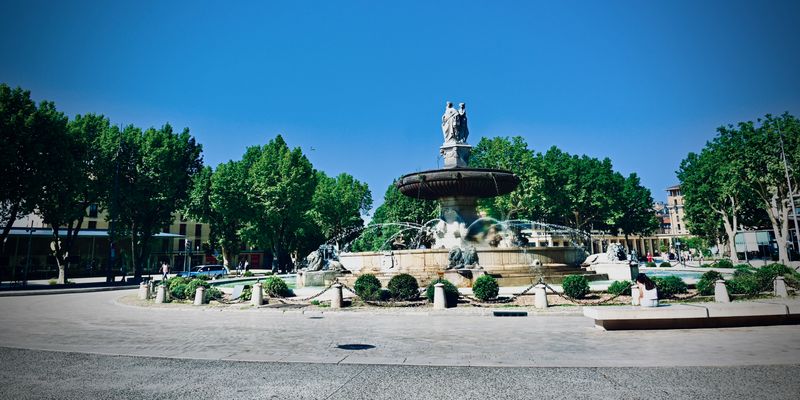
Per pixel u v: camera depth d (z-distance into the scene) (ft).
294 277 138.92
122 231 157.17
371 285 57.47
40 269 179.11
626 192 229.66
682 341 31.17
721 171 148.97
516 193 184.85
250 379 22.81
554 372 23.47
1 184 107.96
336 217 214.48
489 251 75.87
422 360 26.89
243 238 179.63
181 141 167.63
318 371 24.43
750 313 36.37
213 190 170.71
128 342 33.96
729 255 200.64
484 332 36.88
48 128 114.73
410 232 191.52
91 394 20.24
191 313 53.67
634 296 47.85
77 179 125.70
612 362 25.41
